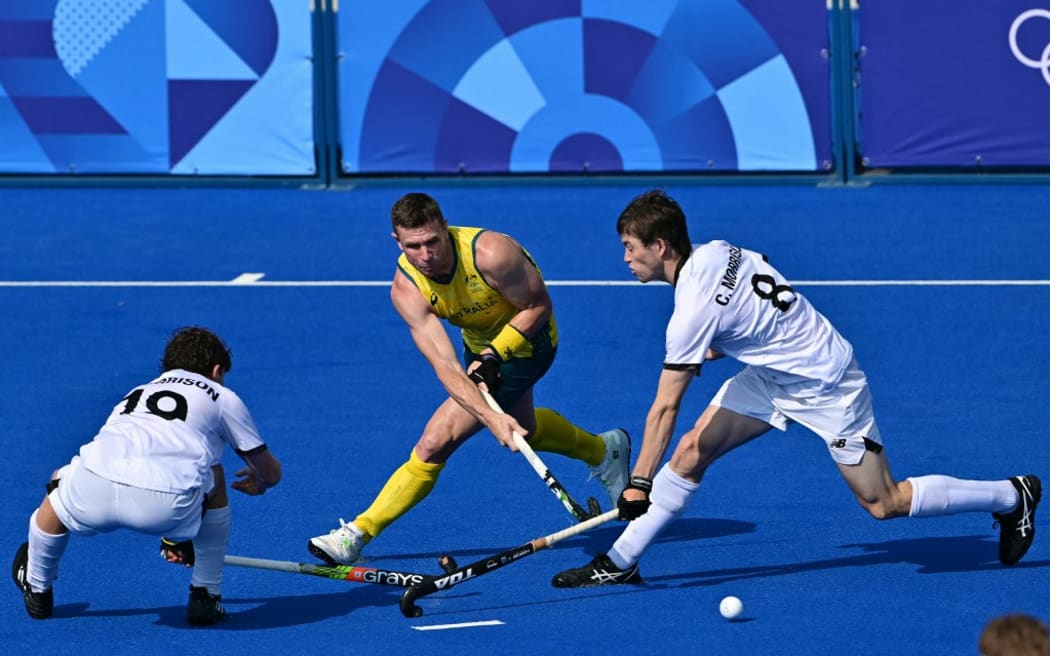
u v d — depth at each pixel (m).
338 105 57.34
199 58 57.03
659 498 24.97
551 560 26.94
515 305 25.92
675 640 23.06
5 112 57.38
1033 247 49.16
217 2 56.62
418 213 24.22
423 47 56.53
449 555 26.86
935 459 31.62
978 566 26.05
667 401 23.45
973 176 57.12
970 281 45.62
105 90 57.25
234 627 23.89
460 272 25.39
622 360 39.06
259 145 57.72
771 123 56.75
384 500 26.20
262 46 56.91
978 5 55.31
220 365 24.30
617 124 56.72
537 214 53.97
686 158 57.09
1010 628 13.71
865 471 24.23
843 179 57.28
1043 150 56.16
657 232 23.41
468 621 24.05
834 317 42.41
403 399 36.34
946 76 55.88
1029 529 25.50
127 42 56.81
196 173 57.97
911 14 55.50
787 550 27.11
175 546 23.66
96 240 51.53
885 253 48.78
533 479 31.31
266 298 45.00
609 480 29.36
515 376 26.42
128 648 22.98
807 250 49.22
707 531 28.23
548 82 56.44
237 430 23.34
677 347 23.33
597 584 25.48
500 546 27.66
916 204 54.62
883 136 56.50
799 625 23.58
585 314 43.03
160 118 57.53
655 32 55.84
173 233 52.38
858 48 56.00
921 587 25.09
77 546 27.53
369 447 33.03
